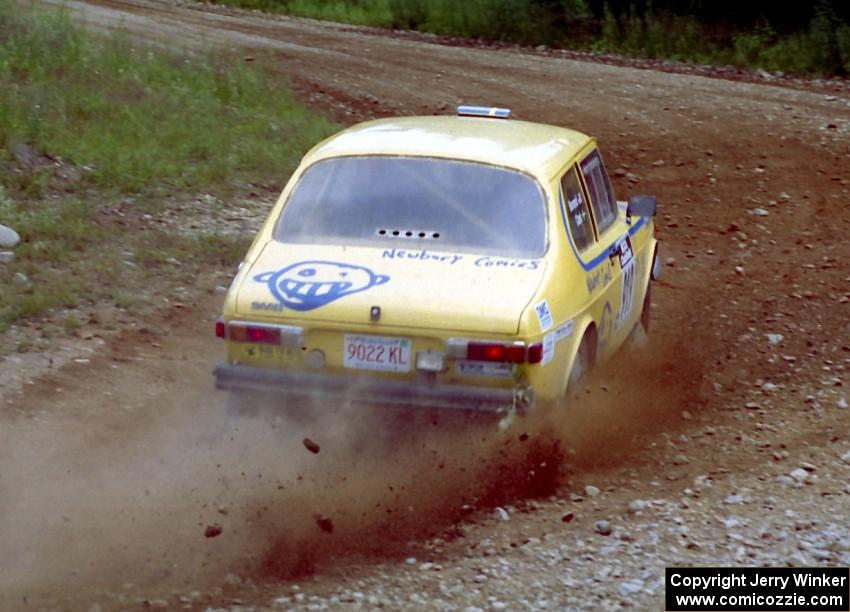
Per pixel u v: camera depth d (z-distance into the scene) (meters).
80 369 19.47
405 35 68.19
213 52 47.28
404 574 13.41
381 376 15.16
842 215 32.47
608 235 18.72
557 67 55.12
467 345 14.89
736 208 33.06
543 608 12.50
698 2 67.62
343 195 16.78
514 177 16.80
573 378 16.47
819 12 62.28
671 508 15.16
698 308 24.92
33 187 28.30
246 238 27.03
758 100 47.59
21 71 37.03
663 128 42.09
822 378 20.75
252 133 36.38
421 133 17.83
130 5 63.97
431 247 16.09
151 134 34.03
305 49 55.09
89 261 24.61
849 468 16.53
